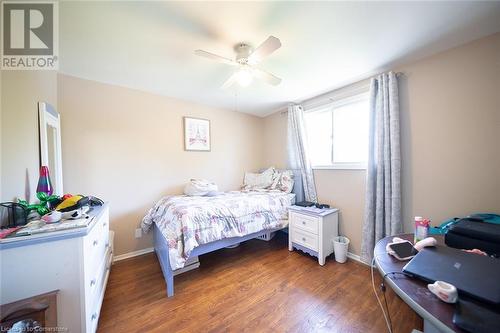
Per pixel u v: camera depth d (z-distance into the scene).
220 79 2.30
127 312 1.52
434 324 0.53
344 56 1.84
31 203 1.37
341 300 1.65
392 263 0.85
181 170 2.96
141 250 2.58
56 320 0.98
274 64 1.98
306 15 1.33
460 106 1.66
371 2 1.23
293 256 2.49
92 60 1.86
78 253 1.04
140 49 1.70
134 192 2.56
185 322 1.42
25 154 1.32
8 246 0.89
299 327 1.37
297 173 3.05
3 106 1.11
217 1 1.21
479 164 1.57
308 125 3.09
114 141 2.42
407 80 1.95
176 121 2.91
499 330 0.46
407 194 1.97
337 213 2.53
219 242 2.07
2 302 0.90
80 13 1.27
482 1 1.21
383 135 2.04
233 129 3.57
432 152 1.81
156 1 1.20
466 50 1.63
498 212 1.49
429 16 1.35
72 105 2.17
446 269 0.71
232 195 2.77
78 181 2.21
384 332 1.32
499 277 0.64
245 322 1.42
